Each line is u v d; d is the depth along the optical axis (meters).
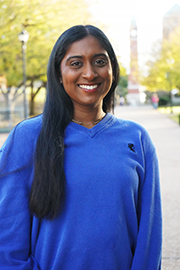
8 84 19.84
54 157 1.26
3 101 14.91
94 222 1.27
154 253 1.41
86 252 1.26
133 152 1.40
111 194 1.29
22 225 1.29
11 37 14.50
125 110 30.69
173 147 9.65
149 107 37.03
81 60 1.31
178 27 22.59
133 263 1.37
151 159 1.50
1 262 1.28
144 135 1.51
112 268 1.29
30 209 1.29
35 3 13.68
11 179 1.29
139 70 28.83
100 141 1.36
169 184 5.68
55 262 1.29
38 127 1.35
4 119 14.83
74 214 1.27
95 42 1.31
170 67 23.02
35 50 15.01
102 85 1.36
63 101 1.37
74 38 1.30
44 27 14.65
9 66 16.50
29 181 1.31
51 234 1.29
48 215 1.26
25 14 13.65
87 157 1.31
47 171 1.26
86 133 1.36
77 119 1.43
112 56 1.40
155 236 1.43
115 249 1.30
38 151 1.29
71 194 1.27
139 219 1.47
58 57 1.34
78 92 1.35
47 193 1.25
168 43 23.11
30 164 1.30
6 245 1.28
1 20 13.66
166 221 4.00
